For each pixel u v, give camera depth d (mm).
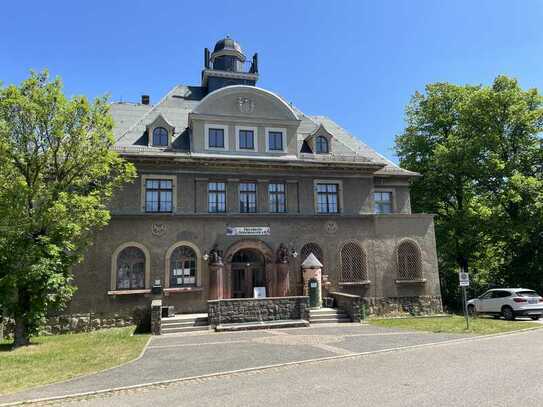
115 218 21953
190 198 23375
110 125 17625
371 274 25078
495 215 30234
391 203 26969
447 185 33406
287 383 9125
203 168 23859
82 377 10156
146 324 20953
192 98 29766
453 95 34750
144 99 31438
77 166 17188
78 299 20734
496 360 11047
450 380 8938
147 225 22375
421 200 34719
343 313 21703
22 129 15992
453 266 35250
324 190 25672
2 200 15461
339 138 28875
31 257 15336
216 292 22219
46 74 16453
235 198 24109
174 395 8445
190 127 24797
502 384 8484
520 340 14703
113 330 19500
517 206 30469
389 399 7641
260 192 24547
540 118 30641
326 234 24922
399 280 25281
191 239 22875
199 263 22719
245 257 23953
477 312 25438
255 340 15602
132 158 22609
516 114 30281
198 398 8141
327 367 10711
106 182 20672
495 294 24484
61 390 9000
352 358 11891
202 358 12266
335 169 25797
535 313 22719
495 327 18250
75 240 17891
